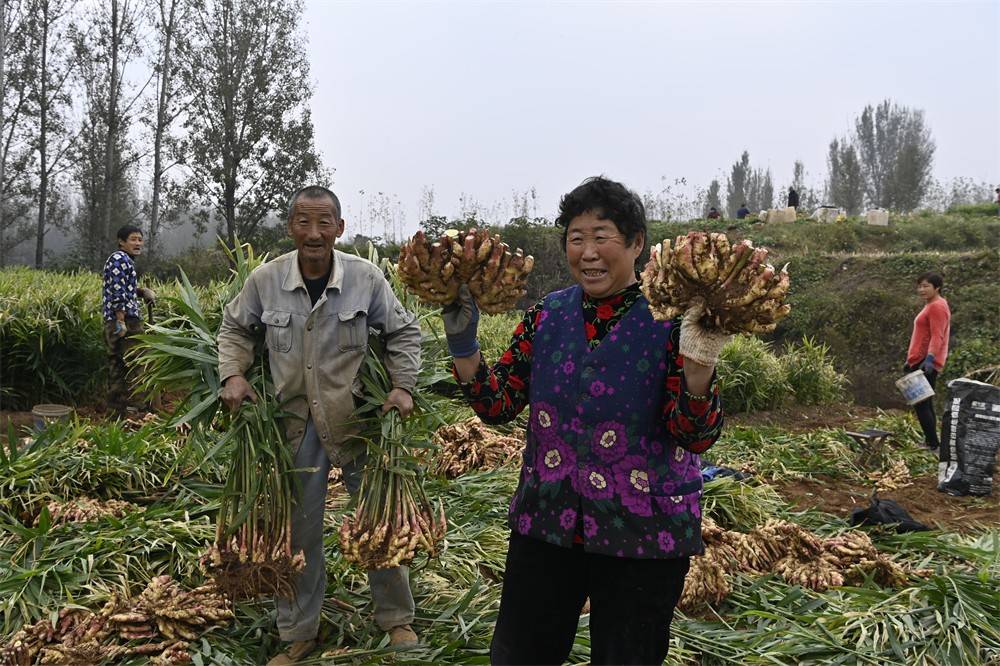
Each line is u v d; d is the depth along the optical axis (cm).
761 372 977
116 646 293
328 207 287
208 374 309
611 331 199
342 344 289
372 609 334
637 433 194
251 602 329
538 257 2127
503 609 211
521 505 207
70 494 433
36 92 2739
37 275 1089
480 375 205
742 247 158
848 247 2562
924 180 5650
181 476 468
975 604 354
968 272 1788
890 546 463
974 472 612
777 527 433
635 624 193
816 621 350
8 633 307
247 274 355
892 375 1522
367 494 288
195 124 2341
